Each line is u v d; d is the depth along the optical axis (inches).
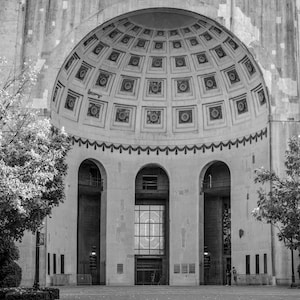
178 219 1984.5
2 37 1727.4
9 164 962.1
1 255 1360.7
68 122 1872.5
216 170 2026.3
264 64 1738.4
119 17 1733.5
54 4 1743.4
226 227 2050.9
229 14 1748.3
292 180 1172.5
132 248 1964.8
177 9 1733.5
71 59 1793.8
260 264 1759.4
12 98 1047.6
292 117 1718.8
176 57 1955.0
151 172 2085.4
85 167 2000.5
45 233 1640.0
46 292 1032.8
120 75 1963.6
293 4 1769.2
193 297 1150.3
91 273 2017.7
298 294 1238.3
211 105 1977.1
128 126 2017.7
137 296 1189.1
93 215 2052.2
